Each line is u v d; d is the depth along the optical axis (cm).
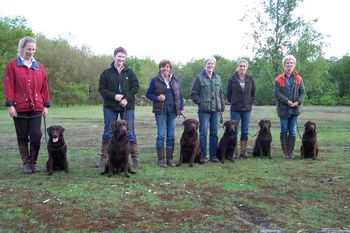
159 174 764
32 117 757
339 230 473
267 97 4888
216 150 941
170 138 872
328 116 2855
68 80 5175
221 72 6606
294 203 579
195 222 493
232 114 968
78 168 829
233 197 603
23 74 736
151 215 513
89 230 462
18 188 636
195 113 3062
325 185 686
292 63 966
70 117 2647
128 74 834
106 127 834
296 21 2294
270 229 477
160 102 855
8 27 4503
